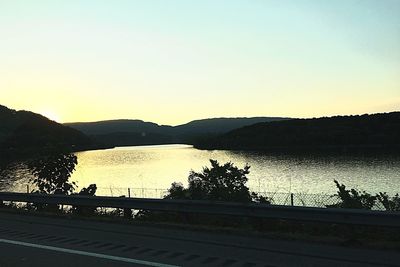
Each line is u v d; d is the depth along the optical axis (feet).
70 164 73.77
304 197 52.47
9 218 42.37
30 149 268.00
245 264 22.53
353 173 174.40
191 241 28.45
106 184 147.23
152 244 28.09
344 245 25.93
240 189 52.75
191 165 250.98
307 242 26.94
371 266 21.56
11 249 28.09
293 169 200.54
